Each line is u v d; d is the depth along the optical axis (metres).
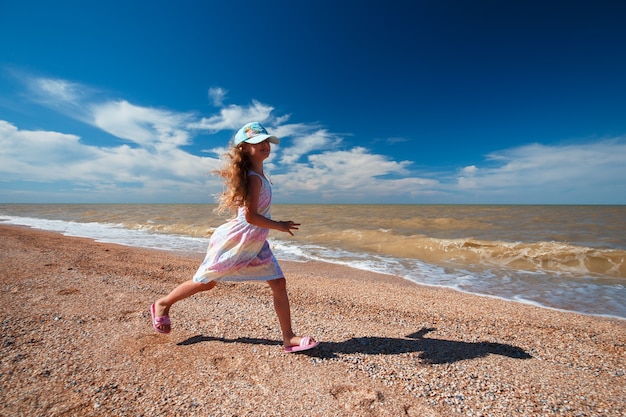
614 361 2.53
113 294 3.91
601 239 10.27
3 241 8.17
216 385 2.07
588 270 6.57
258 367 2.32
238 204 2.42
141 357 2.40
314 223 16.53
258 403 1.90
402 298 4.36
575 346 2.81
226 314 3.37
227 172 2.40
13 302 3.43
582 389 2.10
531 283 5.63
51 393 1.92
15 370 2.15
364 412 1.84
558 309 4.32
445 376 2.24
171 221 16.95
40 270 4.98
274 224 2.40
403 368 2.35
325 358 2.48
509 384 2.15
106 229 14.14
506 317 3.61
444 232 12.39
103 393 1.94
